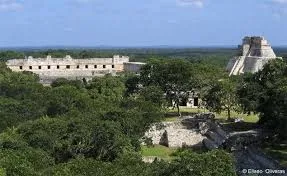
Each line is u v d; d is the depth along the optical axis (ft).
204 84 257.14
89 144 161.17
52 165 132.87
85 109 233.14
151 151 214.90
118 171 108.17
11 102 243.81
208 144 221.05
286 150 175.63
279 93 182.19
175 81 260.42
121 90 310.45
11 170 109.50
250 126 221.87
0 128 211.61
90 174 107.55
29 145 157.79
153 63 275.59
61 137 164.86
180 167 105.09
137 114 196.95
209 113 254.27
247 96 216.13
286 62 232.32
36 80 368.48
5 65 389.60
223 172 103.71
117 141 161.58
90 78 400.06
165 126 237.45
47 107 242.99
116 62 443.73
